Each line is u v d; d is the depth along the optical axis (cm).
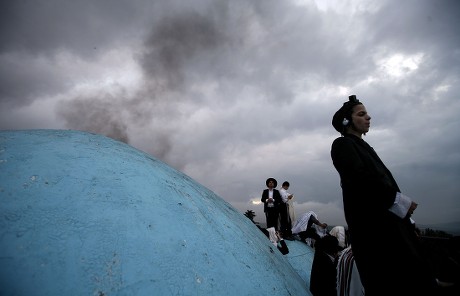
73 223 101
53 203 105
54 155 132
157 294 94
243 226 206
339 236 380
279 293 145
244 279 129
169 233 120
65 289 83
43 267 86
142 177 149
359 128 178
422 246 142
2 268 82
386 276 130
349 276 185
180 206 145
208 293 107
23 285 80
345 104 187
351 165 143
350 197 147
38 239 92
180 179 194
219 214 181
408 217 133
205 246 128
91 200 114
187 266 110
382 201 133
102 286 88
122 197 124
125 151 176
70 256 91
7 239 89
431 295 124
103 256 96
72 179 120
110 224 107
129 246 103
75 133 174
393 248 131
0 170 111
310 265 454
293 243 532
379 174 144
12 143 133
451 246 162
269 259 182
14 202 100
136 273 96
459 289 135
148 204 129
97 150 155
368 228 138
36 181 112
